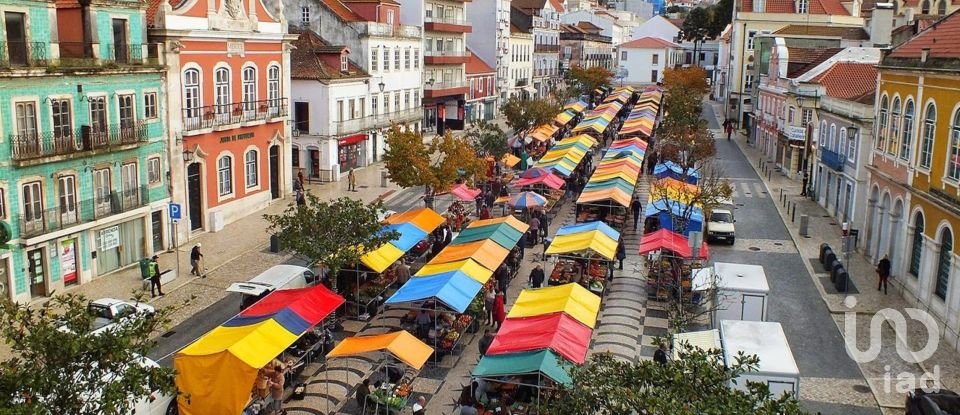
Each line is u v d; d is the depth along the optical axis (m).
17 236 27.30
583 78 104.69
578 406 13.08
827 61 53.50
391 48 60.22
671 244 29.00
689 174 43.41
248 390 18.61
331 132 50.81
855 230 36.44
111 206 31.23
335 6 58.72
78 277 29.84
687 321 22.81
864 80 47.34
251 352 19.08
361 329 25.98
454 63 73.69
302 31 55.19
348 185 49.97
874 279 32.12
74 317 13.72
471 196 40.19
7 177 26.91
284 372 21.05
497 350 19.75
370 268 27.08
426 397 21.36
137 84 32.78
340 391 21.55
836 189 42.91
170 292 29.38
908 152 30.08
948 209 25.23
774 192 50.53
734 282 25.50
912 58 30.05
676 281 28.53
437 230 35.53
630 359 23.98
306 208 26.17
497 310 25.91
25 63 27.66
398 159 39.75
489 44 89.19
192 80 36.38
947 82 26.39
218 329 20.66
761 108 68.25
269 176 43.50
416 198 46.84
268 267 32.56
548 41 113.62
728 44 110.25
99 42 30.86
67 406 12.39
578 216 39.38
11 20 27.22
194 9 36.00
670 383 12.75
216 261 33.31
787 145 56.25
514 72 97.31
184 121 35.66
